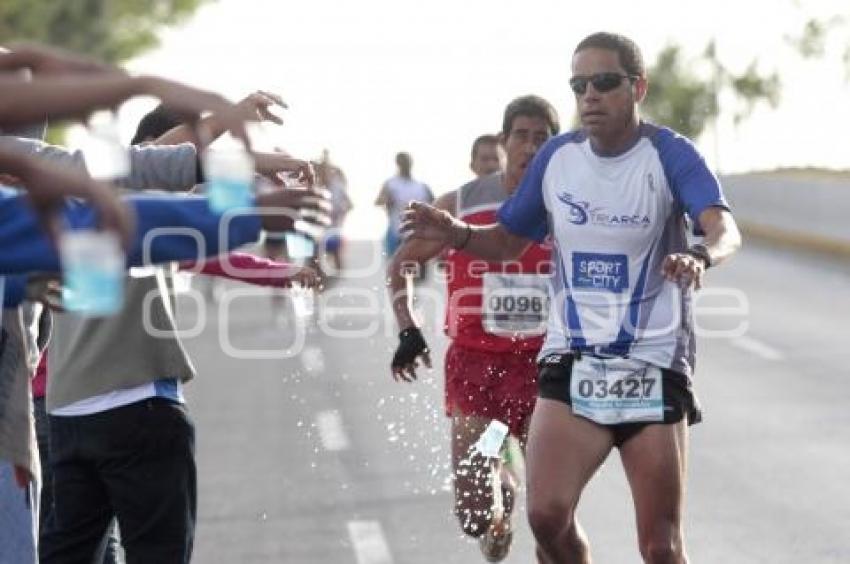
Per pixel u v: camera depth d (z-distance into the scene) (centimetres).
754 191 7262
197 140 878
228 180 584
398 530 1711
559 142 1177
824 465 2042
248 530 1723
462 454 1475
